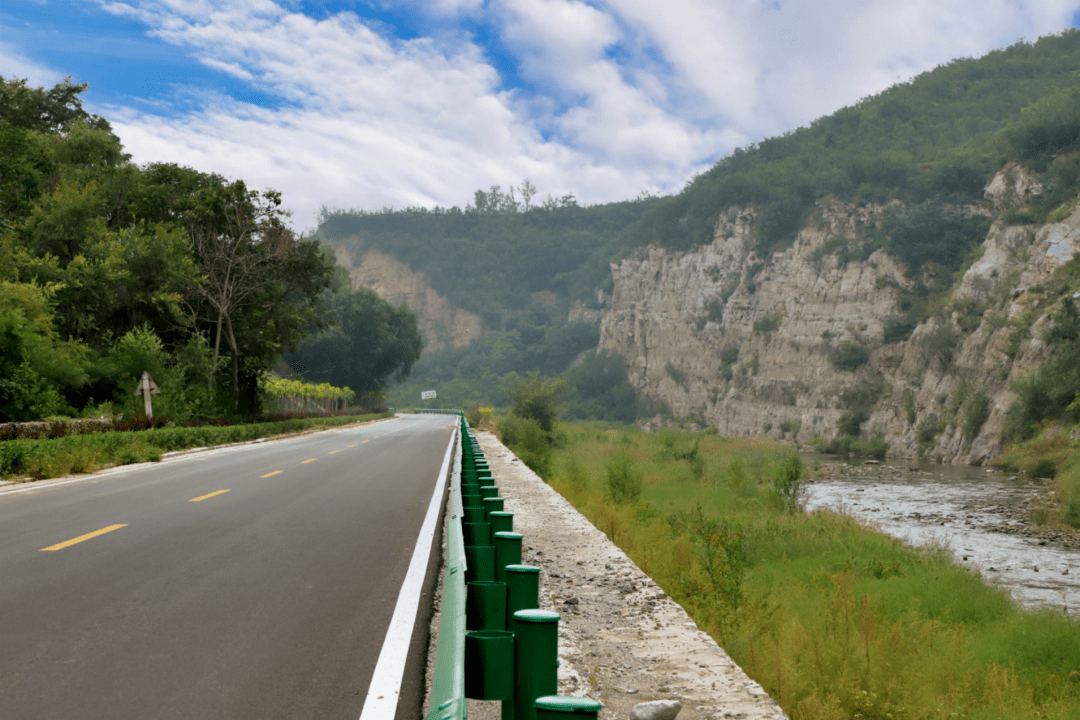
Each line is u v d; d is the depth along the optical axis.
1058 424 64.38
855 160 128.50
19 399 27.39
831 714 6.48
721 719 4.26
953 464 72.31
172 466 21.73
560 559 9.30
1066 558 21.77
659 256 163.25
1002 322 82.94
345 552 8.94
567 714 2.04
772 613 9.71
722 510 25.73
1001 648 10.05
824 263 116.81
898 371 100.50
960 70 176.12
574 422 154.00
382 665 4.88
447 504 13.80
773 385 116.69
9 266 34.44
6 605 6.21
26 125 53.59
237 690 4.36
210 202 45.31
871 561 16.89
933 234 108.25
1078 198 84.12
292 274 52.16
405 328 127.06
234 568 7.85
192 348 41.62
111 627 5.61
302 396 85.50
